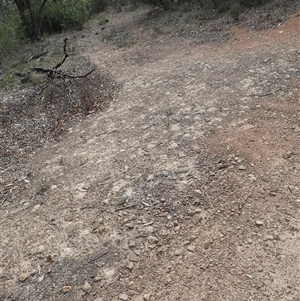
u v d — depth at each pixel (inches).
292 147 159.6
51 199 160.7
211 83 239.8
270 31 310.7
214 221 130.1
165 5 539.5
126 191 154.3
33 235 141.7
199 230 127.7
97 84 299.9
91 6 786.8
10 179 184.4
